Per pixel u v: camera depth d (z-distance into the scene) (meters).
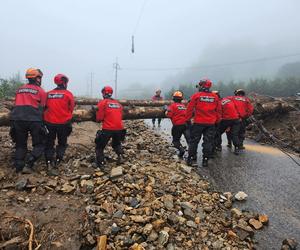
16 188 5.32
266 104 11.58
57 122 6.23
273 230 4.86
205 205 5.34
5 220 4.48
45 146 6.36
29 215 4.62
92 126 11.33
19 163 5.89
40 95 6.08
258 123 11.00
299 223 5.06
